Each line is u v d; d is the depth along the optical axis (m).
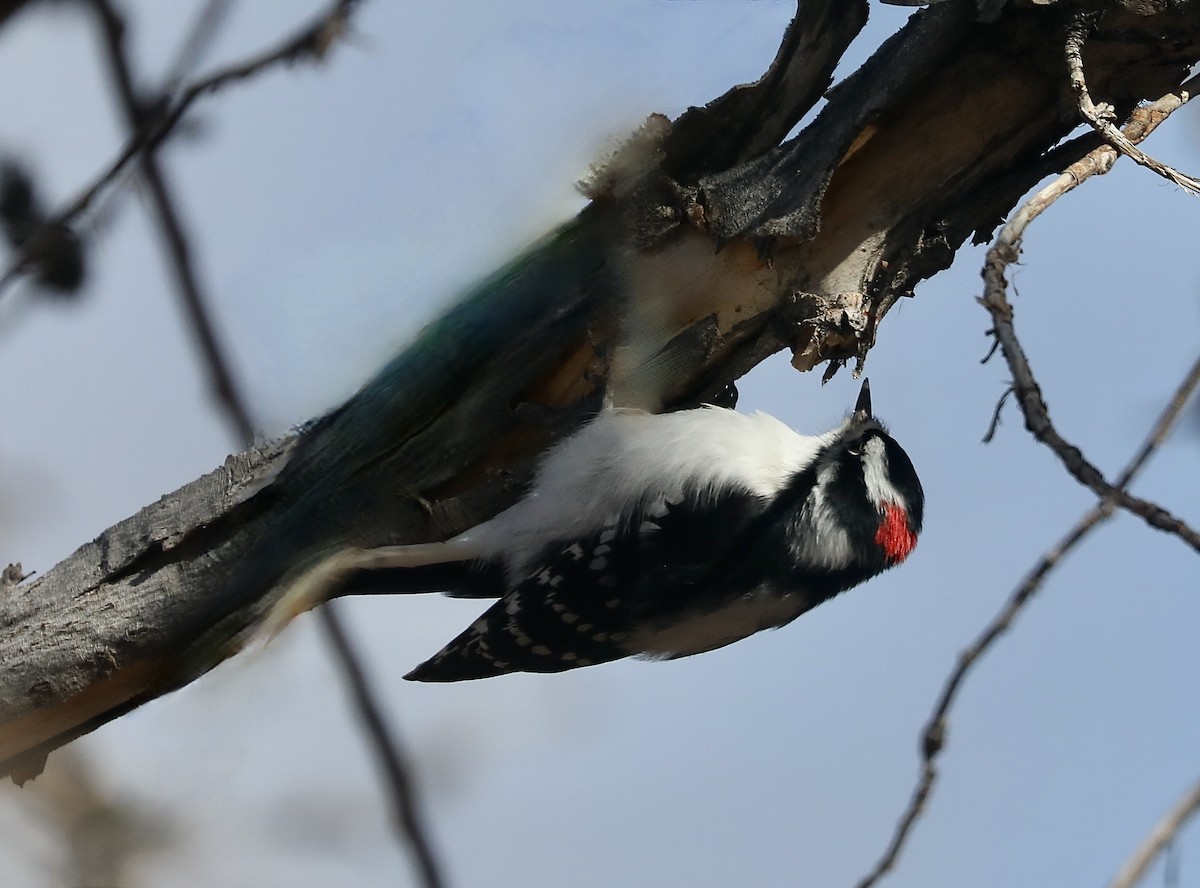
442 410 8.30
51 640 7.84
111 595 7.96
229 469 8.07
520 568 9.34
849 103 7.95
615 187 8.05
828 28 7.79
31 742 7.86
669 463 9.23
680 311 8.46
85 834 7.35
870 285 8.37
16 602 7.97
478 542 9.12
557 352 8.47
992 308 6.41
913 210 8.26
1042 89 7.83
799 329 8.39
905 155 8.09
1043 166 8.24
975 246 8.68
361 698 6.66
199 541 8.04
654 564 9.25
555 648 9.41
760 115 8.09
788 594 9.59
